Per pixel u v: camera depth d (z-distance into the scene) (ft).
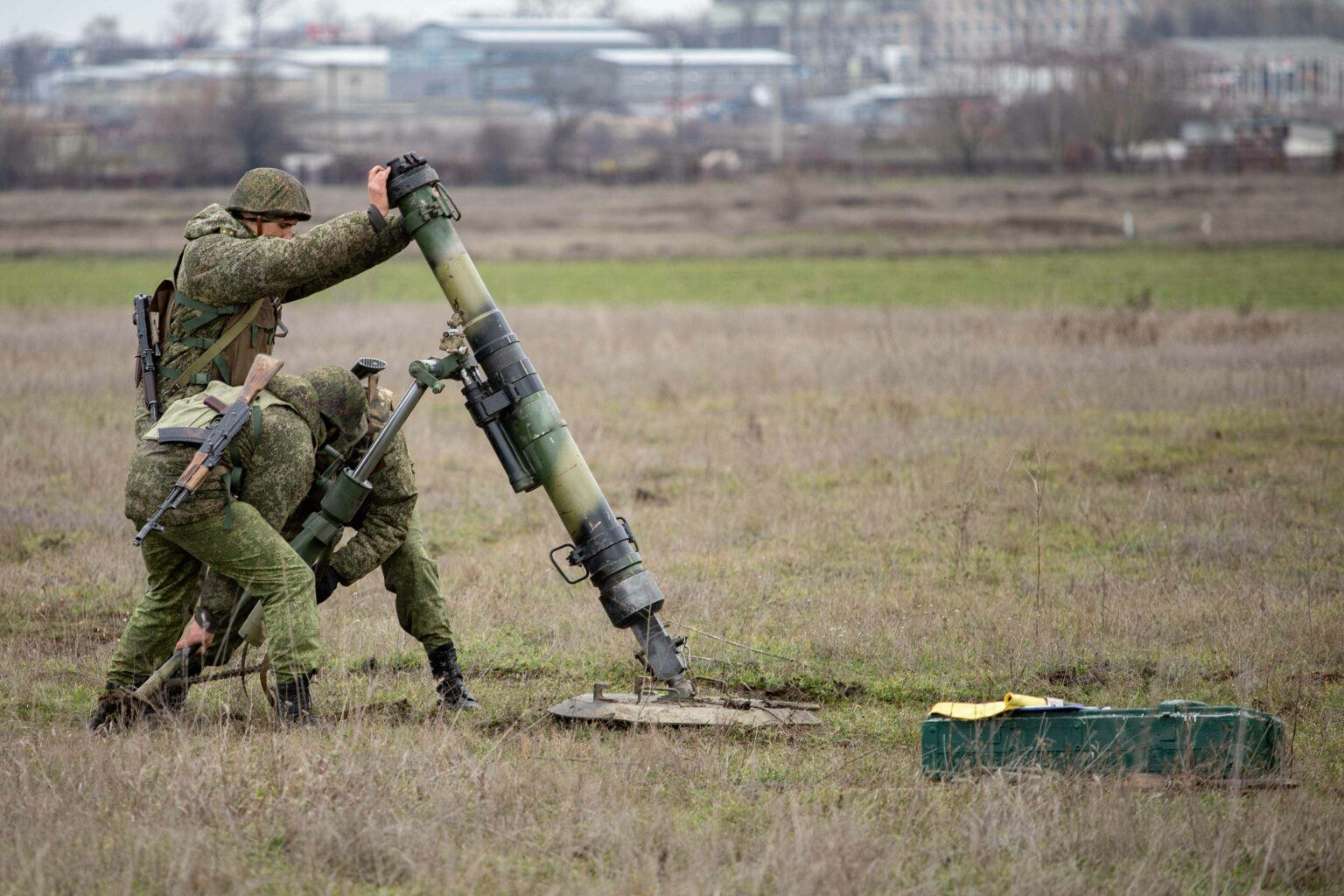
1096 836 38.65
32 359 168.35
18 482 97.14
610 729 50.34
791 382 151.12
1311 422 121.19
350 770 41.83
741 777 44.93
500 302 279.08
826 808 41.68
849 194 561.43
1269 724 44.14
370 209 50.31
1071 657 58.54
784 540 81.82
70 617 66.85
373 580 71.72
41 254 407.85
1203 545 77.82
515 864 37.47
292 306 231.91
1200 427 119.34
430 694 54.90
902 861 37.65
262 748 44.34
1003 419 124.16
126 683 51.08
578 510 51.47
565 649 60.39
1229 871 37.58
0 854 36.73
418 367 50.16
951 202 536.83
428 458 109.60
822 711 53.11
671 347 178.70
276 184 50.88
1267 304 251.19
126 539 82.69
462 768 43.21
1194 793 41.42
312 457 49.83
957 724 45.06
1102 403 133.18
